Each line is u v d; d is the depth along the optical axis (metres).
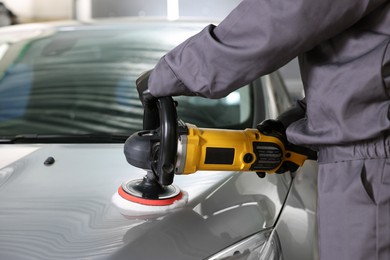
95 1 4.31
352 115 0.90
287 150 1.16
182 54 0.95
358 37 0.90
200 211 1.17
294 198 1.32
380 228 0.90
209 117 1.75
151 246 1.03
